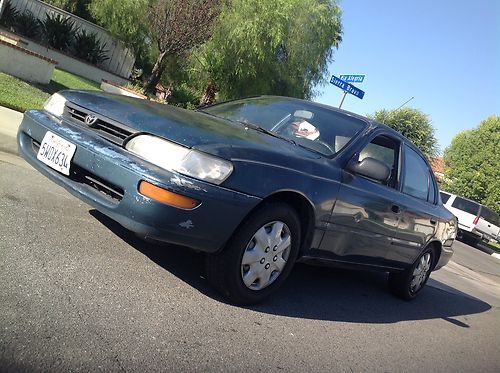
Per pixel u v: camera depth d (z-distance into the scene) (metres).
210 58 21.64
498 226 23.78
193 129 3.71
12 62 12.94
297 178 3.91
